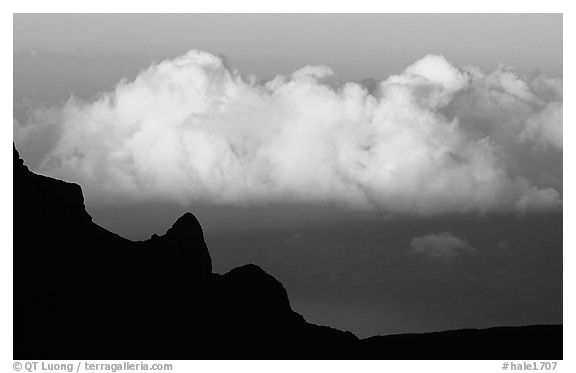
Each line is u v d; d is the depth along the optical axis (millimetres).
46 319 62156
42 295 63906
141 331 65500
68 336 62125
